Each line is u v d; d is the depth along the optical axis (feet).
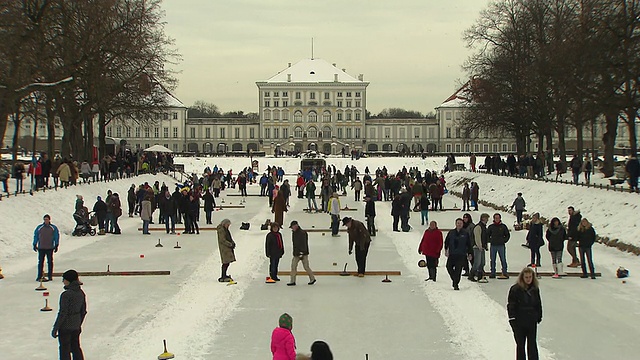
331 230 126.72
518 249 105.81
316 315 66.18
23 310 67.41
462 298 72.64
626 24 138.00
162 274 85.81
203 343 56.95
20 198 124.98
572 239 88.33
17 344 56.54
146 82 204.03
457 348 55.52
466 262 85.25
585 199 130.00
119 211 125.39
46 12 156.87
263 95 612.70
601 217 116.06
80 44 166.20
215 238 119.24
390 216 153.17
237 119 618.44
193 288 77.87
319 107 612.29
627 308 68.13
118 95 208.74
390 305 70.08
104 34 176.35
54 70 163.12
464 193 167.43
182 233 126.00
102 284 79.92
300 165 362.12
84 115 195.21
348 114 613.11
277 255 81.30
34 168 148.46
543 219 130.93
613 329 60.90
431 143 610.24
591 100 154.10
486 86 227.81
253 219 150.00
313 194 165.99
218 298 72.95
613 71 143.84
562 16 194.18
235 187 278.46
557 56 165.89
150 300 71.87
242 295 74.64
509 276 84.38
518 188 175.42
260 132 612.70
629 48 142.31
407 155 459.32
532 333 46.73
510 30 223.71
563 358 53.11
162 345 56.29
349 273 85.97
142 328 61.36
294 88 612.70
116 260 96.17
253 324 62.90
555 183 157.48
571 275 83.71
